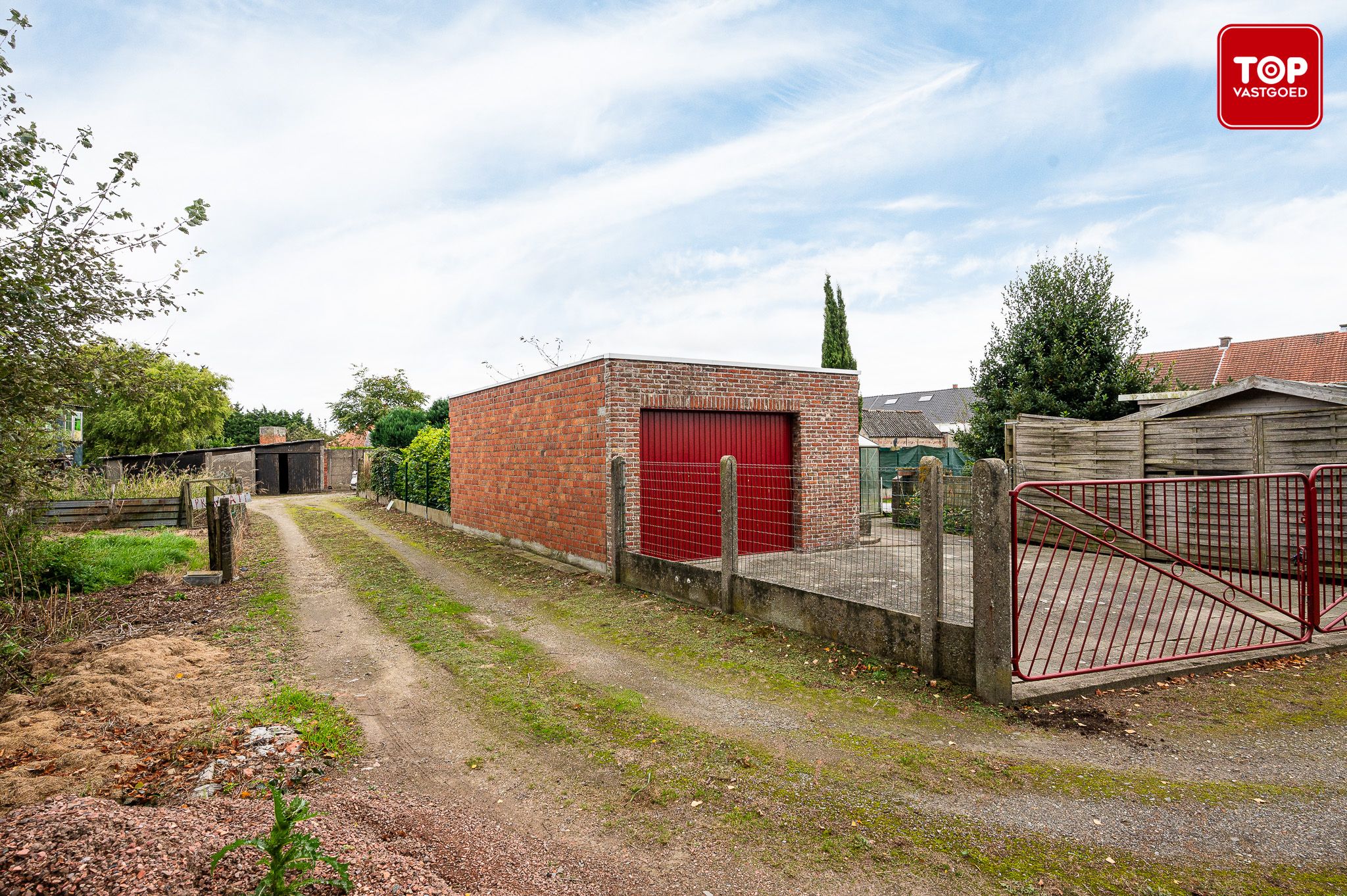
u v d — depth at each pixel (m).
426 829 3.12
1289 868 2.76
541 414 11.18
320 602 8.12
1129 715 4.31
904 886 2.71
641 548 9.55
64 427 6.50
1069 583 8.10
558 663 5.75
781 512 10.91
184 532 13.79
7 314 4.79
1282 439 8.20
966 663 4.77
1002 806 3.29
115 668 5.30
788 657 5.66
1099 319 14.91
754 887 2.74
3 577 7.05
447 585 9.14
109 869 2.31
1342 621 5.81
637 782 3.67
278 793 2.34
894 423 41.25
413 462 19.52
